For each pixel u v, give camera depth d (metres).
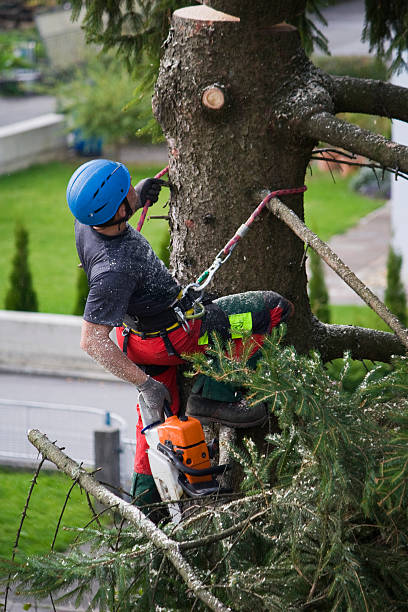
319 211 38.09
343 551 4.52
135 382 5.71
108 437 16.12
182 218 6.95
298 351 7.13
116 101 42.41
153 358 6.07
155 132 10.36
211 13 6.46
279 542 4.81
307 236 6.00
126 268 5.65
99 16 10.05
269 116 6.50
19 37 62.03
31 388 22.62
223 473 5.96
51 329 23.78
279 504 4.74
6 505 16.06
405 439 4.45
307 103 6.38
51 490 16.61
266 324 6.10
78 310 24.69
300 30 10.70
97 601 4.91
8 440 18.75
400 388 4.62
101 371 23.56
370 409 4.89
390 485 4.39
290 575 4.75
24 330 23.98
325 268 30.53
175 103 6.68
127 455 16.67
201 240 6.88
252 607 4.71
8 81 57.03
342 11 51.31
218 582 5.06
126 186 5.68
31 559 5.03
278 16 6.38
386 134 25.59
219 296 6.91
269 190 6.65
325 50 10.92
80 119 43.16
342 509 4.63
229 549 4.89
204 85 6.48
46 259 33.41
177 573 5.12
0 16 65.31
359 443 4.54
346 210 38.28
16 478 17.23
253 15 6.32
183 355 4.97
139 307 5.80
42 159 47.25
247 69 6.43
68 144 48.69
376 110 7.02
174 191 6.98
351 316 26.09
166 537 4.84
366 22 10.03
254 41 6.39
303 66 6.62
